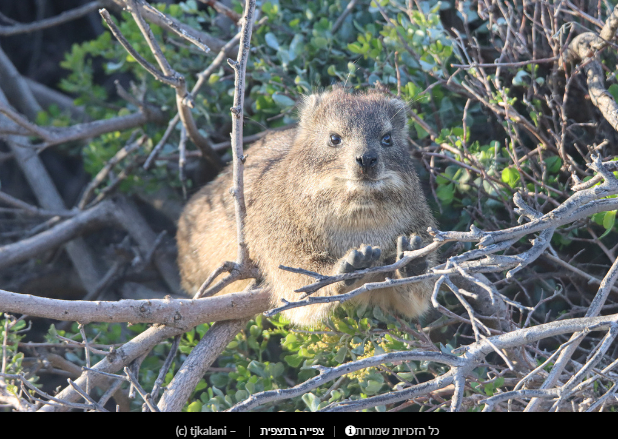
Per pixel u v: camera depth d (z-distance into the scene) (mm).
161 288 15422
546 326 6770
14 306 7793
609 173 6590
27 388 9719
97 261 15438
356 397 9352
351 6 12203
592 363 6184
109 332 12336
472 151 10430
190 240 12094
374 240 9328
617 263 7051
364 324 9000
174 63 13258
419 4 11070
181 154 11742
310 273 6922
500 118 10359
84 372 8594
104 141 14430
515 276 10727
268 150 11164
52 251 15258
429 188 11930
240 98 8656
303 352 9078
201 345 9023
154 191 14742
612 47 9562
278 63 12797
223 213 11023
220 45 12773
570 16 10938
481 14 10727
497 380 7957
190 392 8602
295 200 9406
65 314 8047
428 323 10453
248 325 10453
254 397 6137
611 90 9703
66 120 15367
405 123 9789
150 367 10719
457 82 10617
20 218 16359
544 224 6375
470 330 10680
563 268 10602
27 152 15805
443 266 7414
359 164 8711
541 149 9938
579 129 10992
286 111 11430
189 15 15180
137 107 14266
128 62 13680
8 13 19016
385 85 11078
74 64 14734
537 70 10922
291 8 13328
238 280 10477
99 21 18562
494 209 10867
